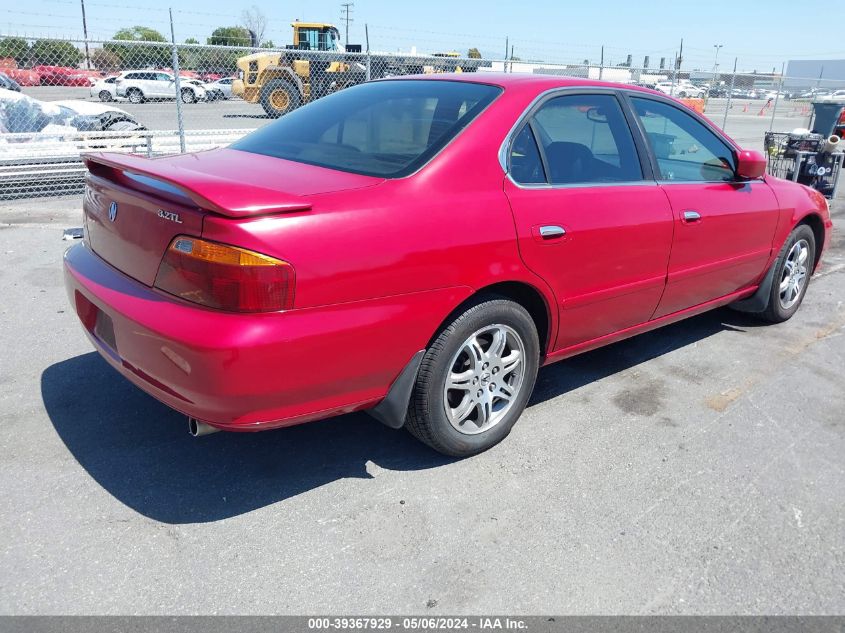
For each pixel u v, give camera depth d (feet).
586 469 10.02
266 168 9.36
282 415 8.00
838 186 38.04
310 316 7.74
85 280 9.18
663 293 12.39
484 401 9.99
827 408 12.17
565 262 10.24
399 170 8.97
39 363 12.69
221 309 7.47
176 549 8.07
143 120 54.03
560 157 10.53
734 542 8.54
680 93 58.34
